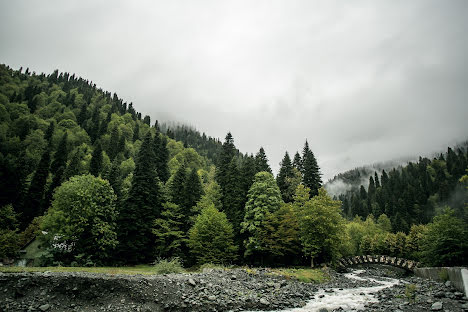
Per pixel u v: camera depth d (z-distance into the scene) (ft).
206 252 127.24
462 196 437.99
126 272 77.25
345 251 185.57
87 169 314.76
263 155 229.45
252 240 134.00
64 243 112.47
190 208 160.56
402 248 226.79
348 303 59.93
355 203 510.99
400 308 49.06
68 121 472.03
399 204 444.55
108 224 124.88
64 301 44.27
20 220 202.18
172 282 57.21
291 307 55.67
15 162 273.13
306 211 130.82
